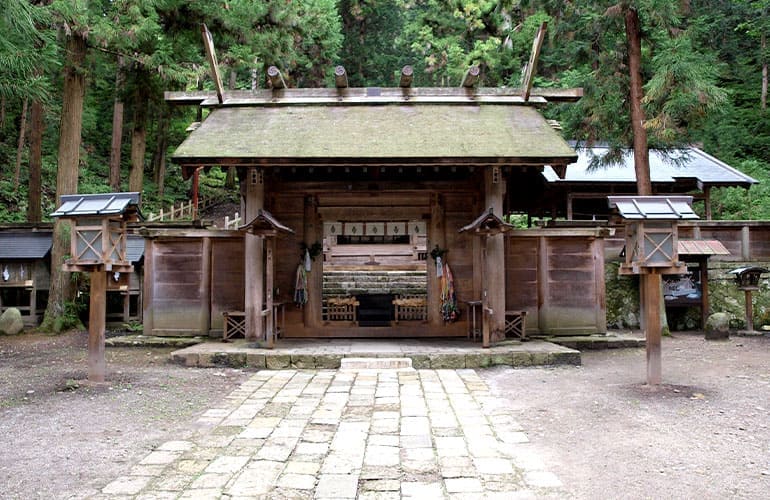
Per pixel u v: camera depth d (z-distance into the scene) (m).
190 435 5.19
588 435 5.19
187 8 13.53
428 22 27.77
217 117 11.18
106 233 7.27
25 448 4.78
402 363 8.72
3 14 8.61
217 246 11.16
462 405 6.37
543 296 11.13
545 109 14.24
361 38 35.75
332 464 4.39
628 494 3.84
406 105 11.82
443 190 11.24
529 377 8.05
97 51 12.79
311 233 11.26
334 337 11.08
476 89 12.06
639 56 11.80
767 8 23.66
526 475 4.18
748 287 12.21
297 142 9.98
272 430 5.34
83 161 26.56
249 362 8.88
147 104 15.95
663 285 12.98
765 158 24.59
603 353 10.12
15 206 21.45
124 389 7.08
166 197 28.91
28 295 13.93
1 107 22.44
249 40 14.70
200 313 11.03
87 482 4.01
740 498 3.77
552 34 14.55
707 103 10.75
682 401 6.34
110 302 13.82
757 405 6.13
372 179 11.22
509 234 11.17
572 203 18.44
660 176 16.16
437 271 11.06
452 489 3.90
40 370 8.38
